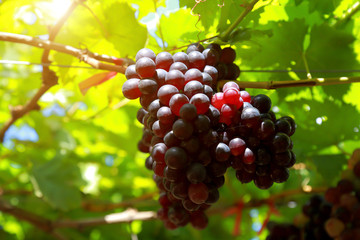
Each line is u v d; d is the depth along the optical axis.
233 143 0.46
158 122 0.47
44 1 0.67
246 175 0.49
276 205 0.95
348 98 0.71
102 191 1.06
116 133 0.97
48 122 0.95
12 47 0.86
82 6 0.63
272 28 0.68
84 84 0.62
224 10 0.59
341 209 0.65
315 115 0.72
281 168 0.48
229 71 0.53
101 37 0.65
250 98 0.49
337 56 0.69
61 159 0.93
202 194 0.45
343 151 0.75
